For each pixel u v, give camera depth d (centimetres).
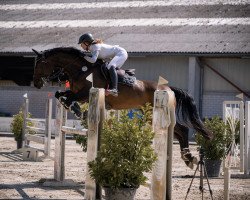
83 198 955
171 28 3531
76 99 1153
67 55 1169
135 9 3928
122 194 787
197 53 3148
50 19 3972
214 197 1000
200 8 3806
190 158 1149
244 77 3241
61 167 1105
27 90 3578
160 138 791
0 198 913
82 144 1206
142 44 3334
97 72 1162
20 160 1606
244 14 3650
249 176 1394
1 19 4056
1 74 4109
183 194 1028
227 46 3189
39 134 2097
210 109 3288
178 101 1207
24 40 3628
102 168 785
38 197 945
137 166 779
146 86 1207
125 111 814
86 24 3778
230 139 1366
